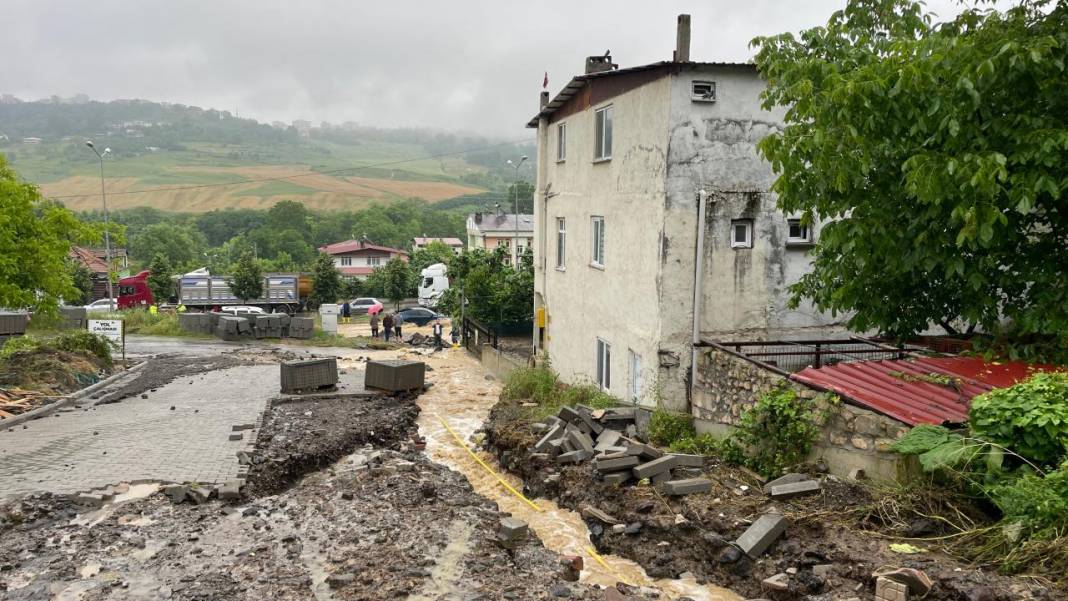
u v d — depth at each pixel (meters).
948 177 8.38
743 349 14.33
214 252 100.31
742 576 8.12
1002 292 10.30
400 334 39.66
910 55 9.41
